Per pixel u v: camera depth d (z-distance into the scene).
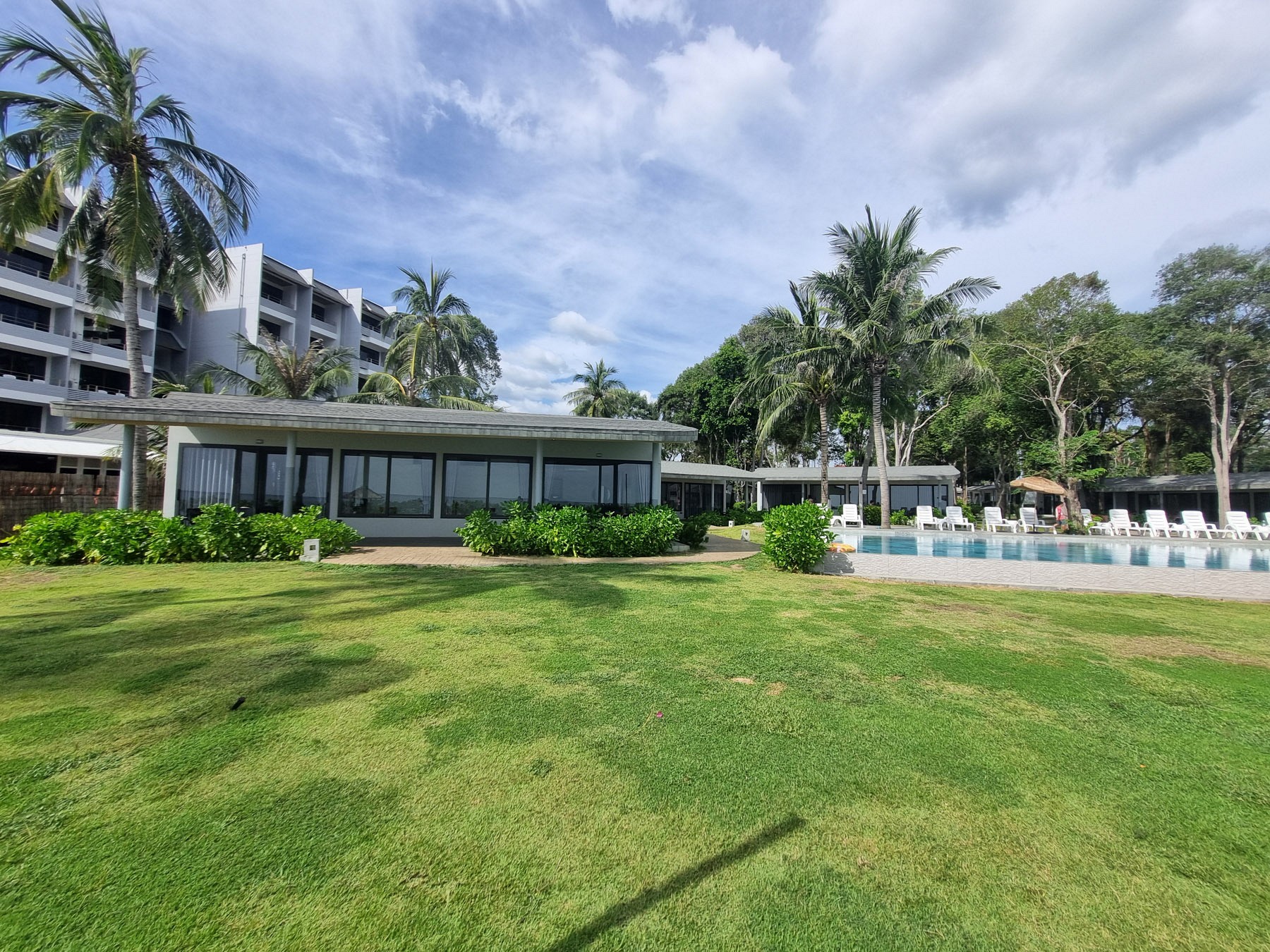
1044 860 2.19
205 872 2.02
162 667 4.22
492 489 14.91
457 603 6.74
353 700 3.64
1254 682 4.30
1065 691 4.06
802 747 3.11
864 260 20.58
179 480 13.38
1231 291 23.48
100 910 1.84
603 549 12.05
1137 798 2.65
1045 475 27.92
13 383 26.73
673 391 40.50
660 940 1.77
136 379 13.95
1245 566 12.66
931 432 34.34
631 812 2.46
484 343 33.41
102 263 15.02
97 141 12.80
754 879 2.06
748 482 35.03
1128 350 26.02
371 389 28.33
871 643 5.29
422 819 2.37
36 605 6.37
